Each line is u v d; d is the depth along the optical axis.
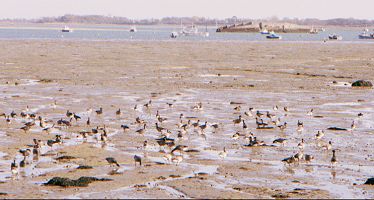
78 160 42.56
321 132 51.75
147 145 47.62
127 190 35.03
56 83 88.38
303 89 85.25
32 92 78.62
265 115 63.06
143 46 190.50
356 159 43.84
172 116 62.81
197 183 36.66
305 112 65.75
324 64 125.00
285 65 122.25
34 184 36.09
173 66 118.25
